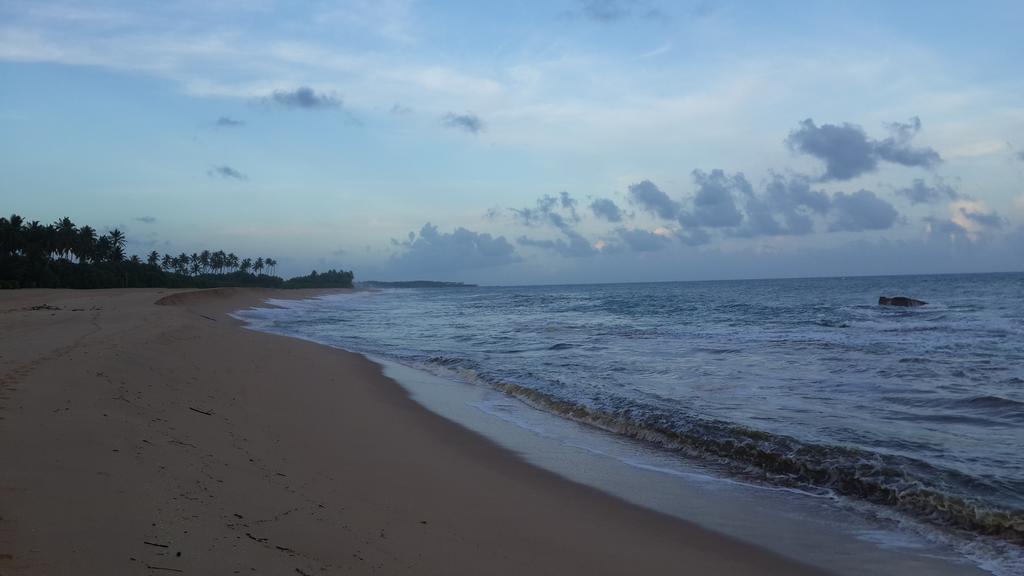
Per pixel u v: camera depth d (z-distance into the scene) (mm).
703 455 9125
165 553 3949
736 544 5941
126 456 5891
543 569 5027
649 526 6371
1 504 4234
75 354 11812
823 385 13836
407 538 5266
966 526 6266
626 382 14461
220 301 56312
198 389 10953
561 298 82188
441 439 9836
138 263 104188
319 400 12031
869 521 6570
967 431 9828
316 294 118125
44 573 3398
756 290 97000
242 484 5828
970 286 83812
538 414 11945
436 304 72500
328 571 4195
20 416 6691
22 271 74125
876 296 63719
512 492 7289
